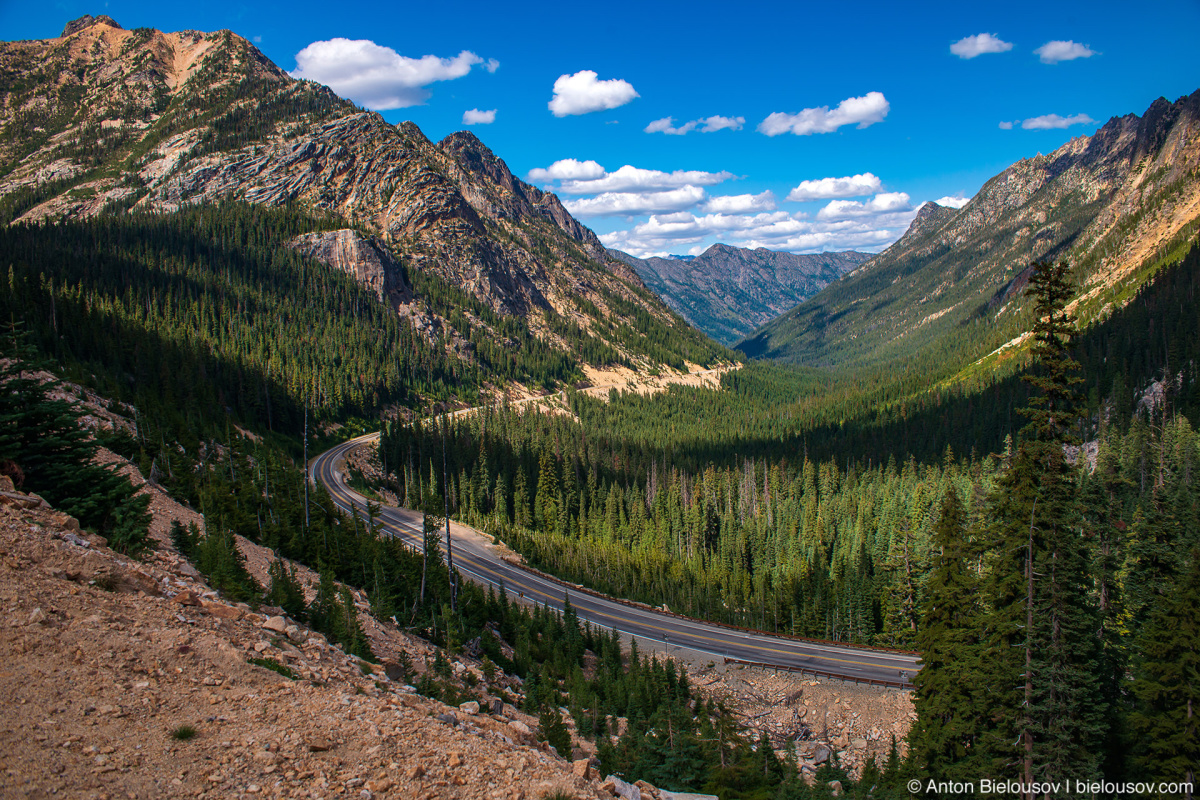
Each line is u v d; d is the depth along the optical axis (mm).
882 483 139500
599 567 103688
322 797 11414
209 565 27250
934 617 35406
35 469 23125
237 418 125562
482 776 13500
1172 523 53438
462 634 46812
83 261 183750
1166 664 28172
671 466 170500
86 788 10086
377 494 119125
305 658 18484
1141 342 162500
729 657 62469
